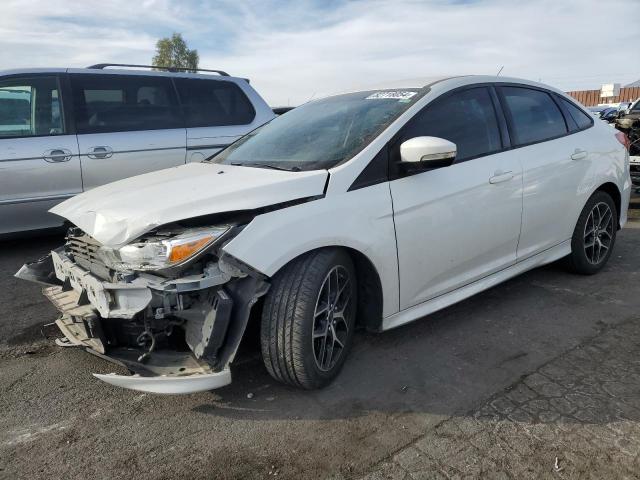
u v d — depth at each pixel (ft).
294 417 8.28
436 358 10.04
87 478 7.08
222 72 21.48
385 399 8.71
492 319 11.73
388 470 7.07
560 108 13.67
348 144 9.71
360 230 8.83
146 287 7.55
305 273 8.22
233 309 7.84
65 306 9.07
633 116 25.64
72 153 17.26
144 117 18.85
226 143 20.40
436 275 10.34
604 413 8.16
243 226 7.79
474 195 10.64
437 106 10.59
